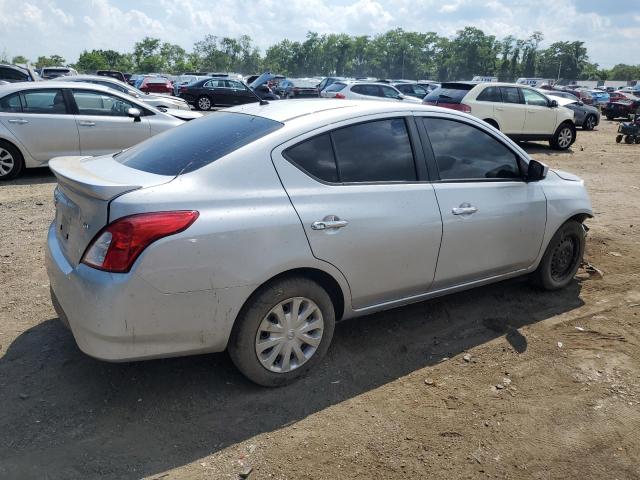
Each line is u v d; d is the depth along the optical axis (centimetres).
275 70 13738
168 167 308
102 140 923
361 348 377
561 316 436
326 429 294
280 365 322
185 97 2477
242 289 291
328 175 326
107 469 261
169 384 327
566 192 457
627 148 1562
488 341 393
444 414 309
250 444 281
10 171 876
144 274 267
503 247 412
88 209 280
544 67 14588
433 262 370
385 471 266
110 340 271
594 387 340
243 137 319
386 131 357
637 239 645
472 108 1352
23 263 508
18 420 292
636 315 441
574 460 278
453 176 385
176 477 257
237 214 288
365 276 339
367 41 15200
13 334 379
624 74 14938
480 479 263
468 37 14462
